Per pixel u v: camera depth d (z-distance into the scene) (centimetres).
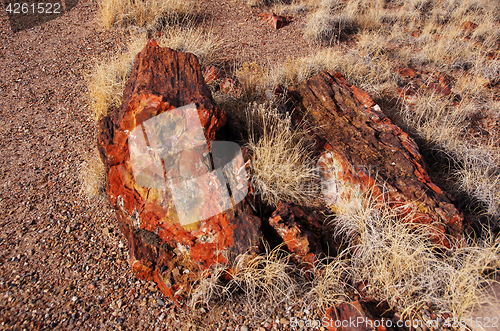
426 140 398
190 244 244
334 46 608
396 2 776
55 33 613
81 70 520
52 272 262
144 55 321
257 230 251
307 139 346
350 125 354
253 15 691
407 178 298
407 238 256
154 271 245
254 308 241
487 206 325
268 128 352
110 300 243
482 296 244
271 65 515
